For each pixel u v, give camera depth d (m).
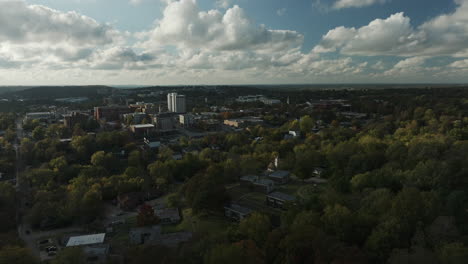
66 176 178.38
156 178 168.75
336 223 81.25
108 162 197.38
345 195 115.56
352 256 66.19
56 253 103.00
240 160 172.62
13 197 142.38
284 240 75.81
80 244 99.31
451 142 152.75
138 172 174.50
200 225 109.06
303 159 154.50
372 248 72.25
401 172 117.06
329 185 129.50
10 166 197.00
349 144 165.75
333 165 154.00
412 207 81.56
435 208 83.88
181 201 142.00
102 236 105.00
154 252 83.12
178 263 77.75
